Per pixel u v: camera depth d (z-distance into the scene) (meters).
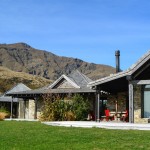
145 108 26.89
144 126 20.89
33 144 14.00
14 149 12.66
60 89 42.22
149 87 26.89
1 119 35.62
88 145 13.66
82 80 44.00
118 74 25.89
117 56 38.81
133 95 25.84
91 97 39.53
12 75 151.62
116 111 33.31
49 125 24.59
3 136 16.88
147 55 24.97
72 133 18.06
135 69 25.19
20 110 54.09
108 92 33.78
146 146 13.33
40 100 43.19
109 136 16.58
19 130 20.20
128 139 15.35
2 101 56.41
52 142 14.59
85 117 33.81
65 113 32.91
